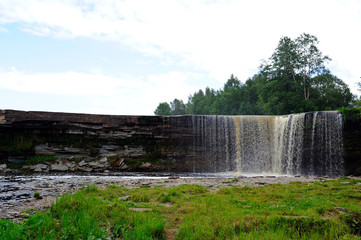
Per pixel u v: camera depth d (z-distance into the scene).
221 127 39.16
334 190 14.16
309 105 45.81
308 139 33.97
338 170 31.84
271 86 49.53
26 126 34.06
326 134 32.88
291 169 34.91
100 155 36.97
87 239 6.44
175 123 39.12
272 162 37.25
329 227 7.42
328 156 32.72
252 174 34.56
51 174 28.92
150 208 9.71
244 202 10.84
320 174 33.03
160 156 38.94
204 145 39.00
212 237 6.90
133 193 13.21
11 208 10.04
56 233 6.87
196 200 11.40
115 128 37.50
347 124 31.97
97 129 36.88
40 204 10.69
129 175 30.20
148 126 38.59
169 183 18.28
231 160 38.44
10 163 33.09
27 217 8.57
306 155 34.03
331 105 49.38
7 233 6.37
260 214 8.60
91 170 33.62
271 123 38.12
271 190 14.24
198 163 38.66
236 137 38.69
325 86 50.31
